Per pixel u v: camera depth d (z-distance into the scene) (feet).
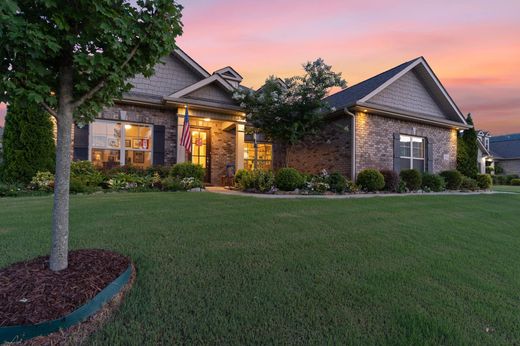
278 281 7.63
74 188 22.91
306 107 29.76
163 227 11.98
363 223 14.74
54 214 6.51
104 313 5.60
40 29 5.43
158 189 26.43
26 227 11.27
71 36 5.82
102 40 6.29
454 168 42.88
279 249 10.04
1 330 4.58
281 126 30.22
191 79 36.60
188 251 9.30
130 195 21.76
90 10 5.73
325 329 5.74
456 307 7.05
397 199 24.58
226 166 36.40
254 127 33.50
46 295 5.39
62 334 4.91
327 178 29.12
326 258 9.54
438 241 12.69
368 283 7.90
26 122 25.41
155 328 5.42
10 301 5.13
